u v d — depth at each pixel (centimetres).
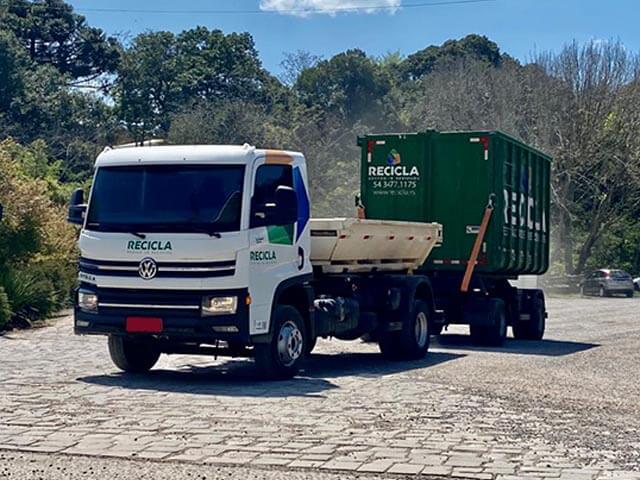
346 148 6384
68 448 882
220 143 5622
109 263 1274
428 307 1712
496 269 1962
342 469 814
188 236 1238
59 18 7012
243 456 855
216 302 1234
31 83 6025
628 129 5591
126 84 6975
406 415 1055
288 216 1283
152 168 1289
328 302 1449
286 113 6806
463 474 801
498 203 1948
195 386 1253
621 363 1659
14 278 2150
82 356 1569
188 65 7175
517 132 5628
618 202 5803
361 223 1488
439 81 6238
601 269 5756
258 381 1313
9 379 1297
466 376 1407
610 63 5647
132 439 916
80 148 5547
